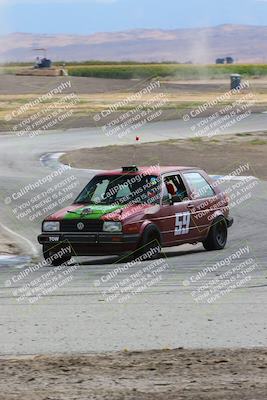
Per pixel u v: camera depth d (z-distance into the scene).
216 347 12.82
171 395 9.60
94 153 58.38
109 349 12.87
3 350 12.94
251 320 14.96
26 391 9.99
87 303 17.14
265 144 60.56
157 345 13.07
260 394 9.57
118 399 9.51
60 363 11.60
